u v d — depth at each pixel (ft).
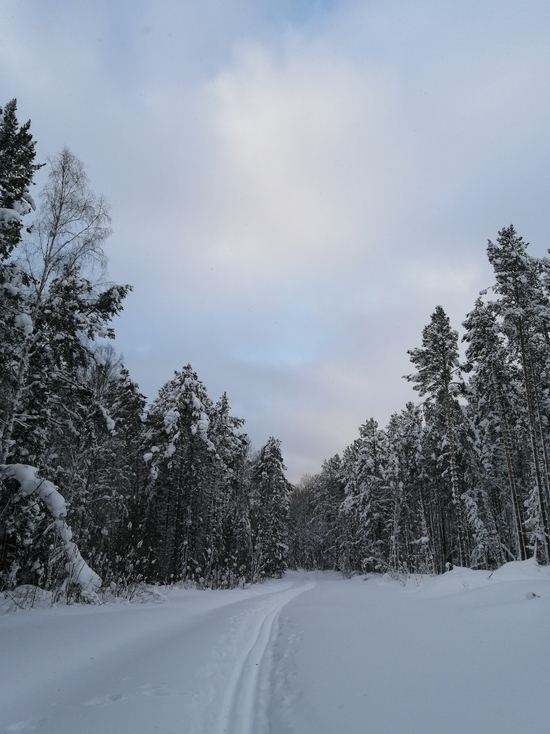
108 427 50.44
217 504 111.24
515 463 94.73
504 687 13.61
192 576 87.20
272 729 13.91
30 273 45.16
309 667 19.81
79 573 39.88
